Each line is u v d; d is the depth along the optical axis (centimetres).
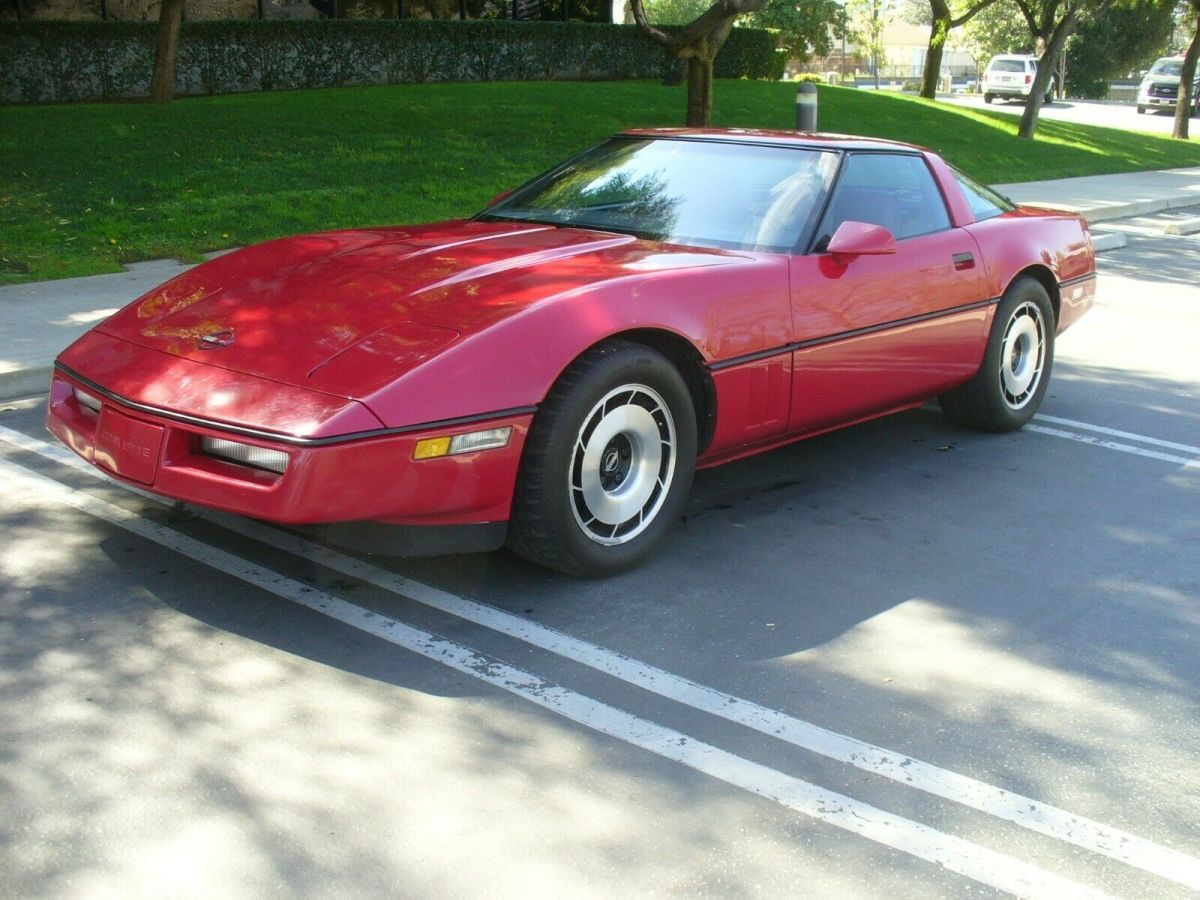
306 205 1111
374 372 339
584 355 371
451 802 270
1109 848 264
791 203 469
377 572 394
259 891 237
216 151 1273
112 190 1094
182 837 253
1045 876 254
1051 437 592
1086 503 495
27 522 426
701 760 292
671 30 2345
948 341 524
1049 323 596
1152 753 306
